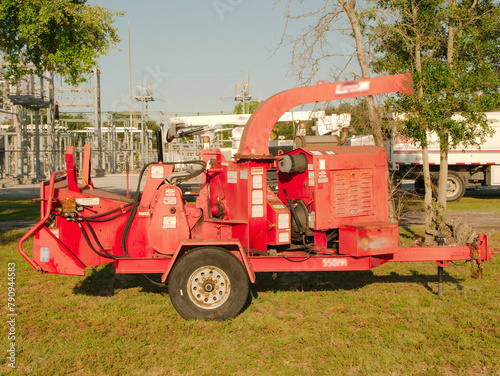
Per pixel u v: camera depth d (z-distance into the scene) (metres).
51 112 34.88
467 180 17.45
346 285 6.62
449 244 6.15
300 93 5.77
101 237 5.48
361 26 8.35
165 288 6.51
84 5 15.00
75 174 5.52
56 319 5.29
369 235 5.35
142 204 5.52
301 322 5.11
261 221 5.52
